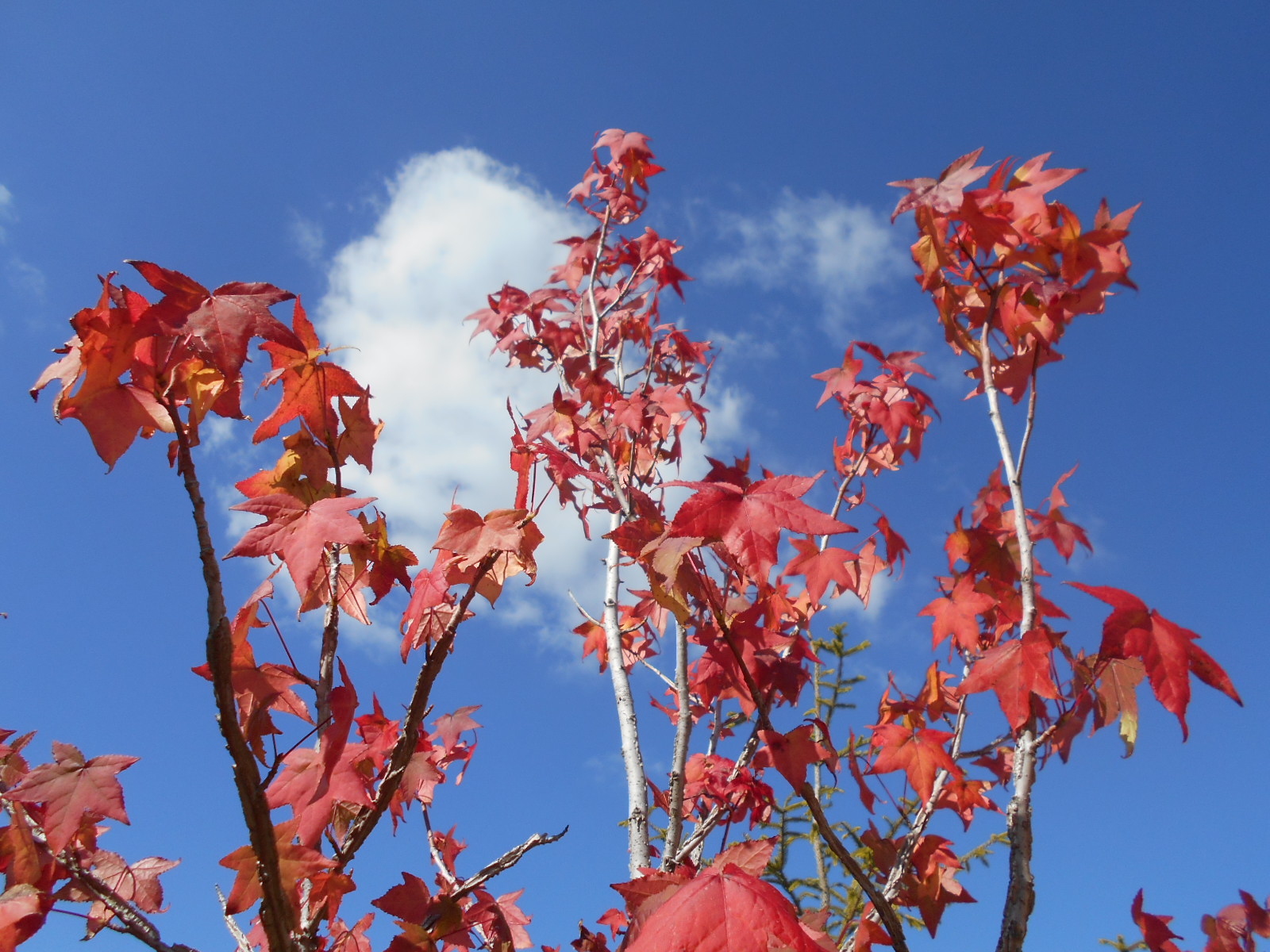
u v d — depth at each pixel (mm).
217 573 1395
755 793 3123
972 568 2945
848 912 3379
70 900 1833
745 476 2521
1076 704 2061
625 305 5059
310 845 1728
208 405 1574
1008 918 1954
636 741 3471
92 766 1863
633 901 1796
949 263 2496
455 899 2184
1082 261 2400
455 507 2055
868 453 3777
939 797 2629
